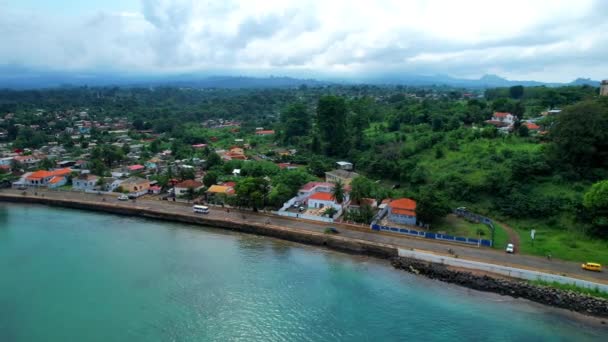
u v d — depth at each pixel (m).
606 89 154.88
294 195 105.38
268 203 100.50
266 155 166.00
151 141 199.00
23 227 92.19
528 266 65.88
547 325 53.47
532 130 129.12
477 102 172.25
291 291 62.38
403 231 82.31
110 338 51.06
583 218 77.94
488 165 104.56
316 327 53.25
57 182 122.94
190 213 96.56
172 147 175.88
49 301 59.72
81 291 62.56
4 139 195.62
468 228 83.25
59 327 53.41
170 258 74.81
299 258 75.19
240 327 53.28
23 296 61.25
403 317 55.41
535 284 61.53
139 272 68.94
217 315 55.94
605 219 72.44
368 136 168.12
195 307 57.88
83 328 53.16
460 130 137.25
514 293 61.00
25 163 145.75
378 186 112.00
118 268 70.50
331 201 98.19
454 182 100.69
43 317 55.72
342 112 159.12
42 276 67.56
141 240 84.38
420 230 83.31
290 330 52.66
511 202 89.31
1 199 112.81
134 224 94.75
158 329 52.84
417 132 155.75
